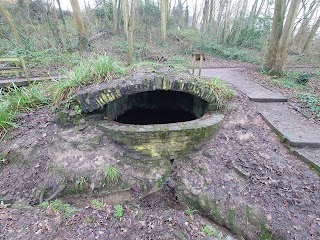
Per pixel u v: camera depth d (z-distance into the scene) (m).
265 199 2.73
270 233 2.49
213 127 3.78
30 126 3.88
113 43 11.60
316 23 11.61
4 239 2.21
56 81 4.77
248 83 6.16
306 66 10.21
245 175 3.05
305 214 2.49
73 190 3.23
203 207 3.06
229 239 2.58
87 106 3.69
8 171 3.37
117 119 4.92
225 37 14.42
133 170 3.56
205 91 4.17
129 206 3.04
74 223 2.52
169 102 5.69
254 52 13.18
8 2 11.58
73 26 12.91
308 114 4.41
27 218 2.55
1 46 8.45
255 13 14.58
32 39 9.36
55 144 3.59
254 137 3.75
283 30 7.11
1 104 4.12
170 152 3.69
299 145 3.41
